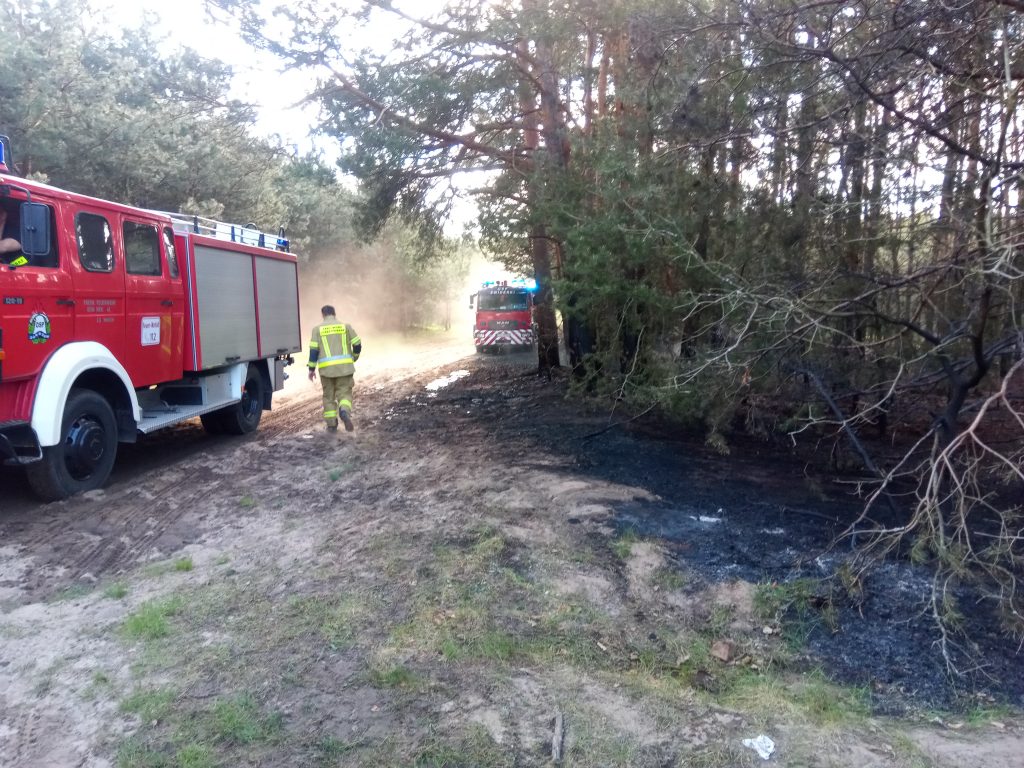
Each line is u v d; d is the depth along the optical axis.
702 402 7.45
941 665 4.38
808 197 7.50
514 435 9.94
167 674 4.03
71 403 7.02
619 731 3.63
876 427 9.21
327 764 3.32
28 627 4.61
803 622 4.83
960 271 5.85
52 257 6.81
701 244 8.37
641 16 8.66
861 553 5.11
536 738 3.55
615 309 9.27
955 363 6.33
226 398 10.00
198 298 9.20
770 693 4.09
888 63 6.12
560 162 11.05
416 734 3.54
